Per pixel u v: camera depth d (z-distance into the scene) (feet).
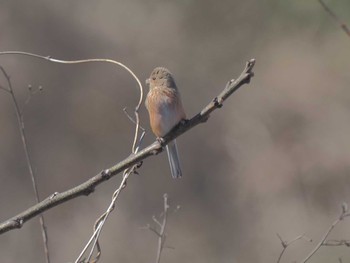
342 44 70.08
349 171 59.11
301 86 68.03
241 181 60.18
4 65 62.39
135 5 70.95
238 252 53.57
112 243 51.98
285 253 46.83
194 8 73.31
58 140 60.34
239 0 74.95
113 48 67.87
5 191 56.75
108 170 14.85
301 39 71.87
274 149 62.28
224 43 73.46
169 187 58.03
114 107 62.23
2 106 59.77
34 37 65.10
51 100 61.82
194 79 70.69
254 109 66.13
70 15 67.31
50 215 53.11
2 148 58.49
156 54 70.08
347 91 67.10
